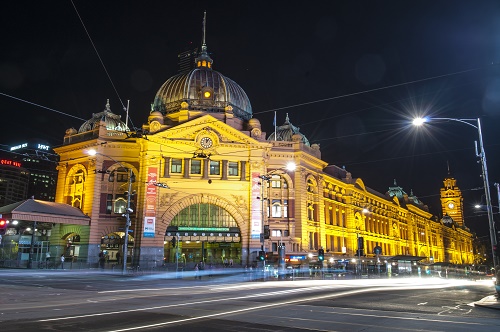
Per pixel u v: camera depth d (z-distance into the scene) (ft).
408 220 385.70
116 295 78.13
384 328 45.62
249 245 194.59
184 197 195.62
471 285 155.84
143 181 195.21
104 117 219.20
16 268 175.94
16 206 179.63
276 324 47.67
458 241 554.87
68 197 210.18
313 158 228.63
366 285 126.72
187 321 48.85
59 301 66.80
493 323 50.26
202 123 201.77
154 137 194.70
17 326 43.91
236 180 201.36
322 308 62.75
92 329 42.68
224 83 227.20
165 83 233.55
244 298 76.74
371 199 313.94
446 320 52.13
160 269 179.42
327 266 204.33
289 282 131.34
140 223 191.42
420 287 127.44
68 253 206.08
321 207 235.40
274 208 214.28
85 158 205.67
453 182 634.02
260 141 208.95
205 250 219.20
